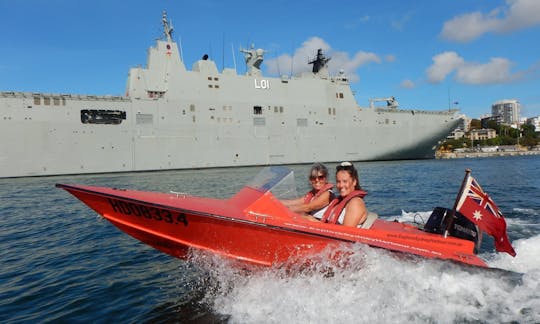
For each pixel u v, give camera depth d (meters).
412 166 42.19
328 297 4.94
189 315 5.01
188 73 39.41
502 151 113.56
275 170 6.27
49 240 10.05
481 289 5.01
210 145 40.19
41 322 5.02
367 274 4.99
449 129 53.12
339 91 46.84
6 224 12.64
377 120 49.06
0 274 7.16
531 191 18.72
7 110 32.53
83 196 5.40
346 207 5.53
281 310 4.82
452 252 5.29
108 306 5.47
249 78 42.25
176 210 5.01
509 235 8.86
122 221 5.46
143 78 38.62
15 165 32.91
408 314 4.58
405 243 5.24
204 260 5.66
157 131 37.81
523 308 4.72
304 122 44.81
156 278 6.59
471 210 5.54
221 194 19.41
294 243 5.01
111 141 36.00
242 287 5.53
